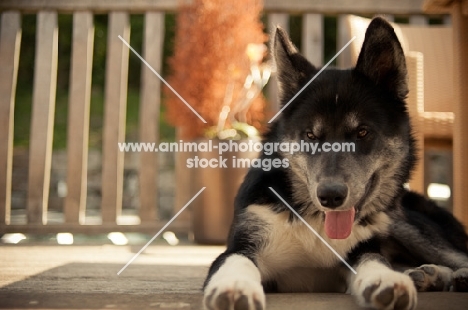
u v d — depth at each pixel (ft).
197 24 7.36
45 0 7.78
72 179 7.70
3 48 7.73
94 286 4.40
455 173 5.44
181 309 3.58
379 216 4.52
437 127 5.98
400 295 3.42
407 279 3.51
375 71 4.60
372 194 4.44
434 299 3.75
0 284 4.47
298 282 4.62
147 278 4.83
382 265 4.04
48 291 4.14
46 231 7.60
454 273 4.18
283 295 3.98
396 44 4.54
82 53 7.79
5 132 7.64
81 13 7.83
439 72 7.03
